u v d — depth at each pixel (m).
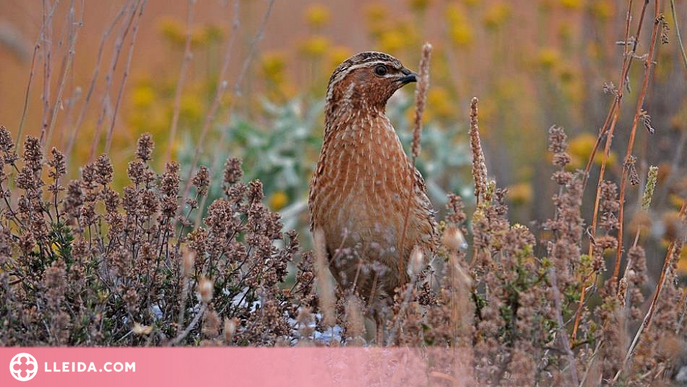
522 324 7.87
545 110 17.44
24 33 18.53
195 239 9.27
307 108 17.31
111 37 21.09
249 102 17.97
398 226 10.40
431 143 16.09
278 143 15.84
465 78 18.97
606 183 9.43
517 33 19.28
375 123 10.60
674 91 13.75
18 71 21.31
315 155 16.27
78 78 18.80
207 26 18.48
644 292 11.55
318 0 23.61
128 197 9.27
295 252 9.80
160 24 18.95
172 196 9.42
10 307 8.58
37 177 9.28
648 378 8.29
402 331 8.76
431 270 10.08
